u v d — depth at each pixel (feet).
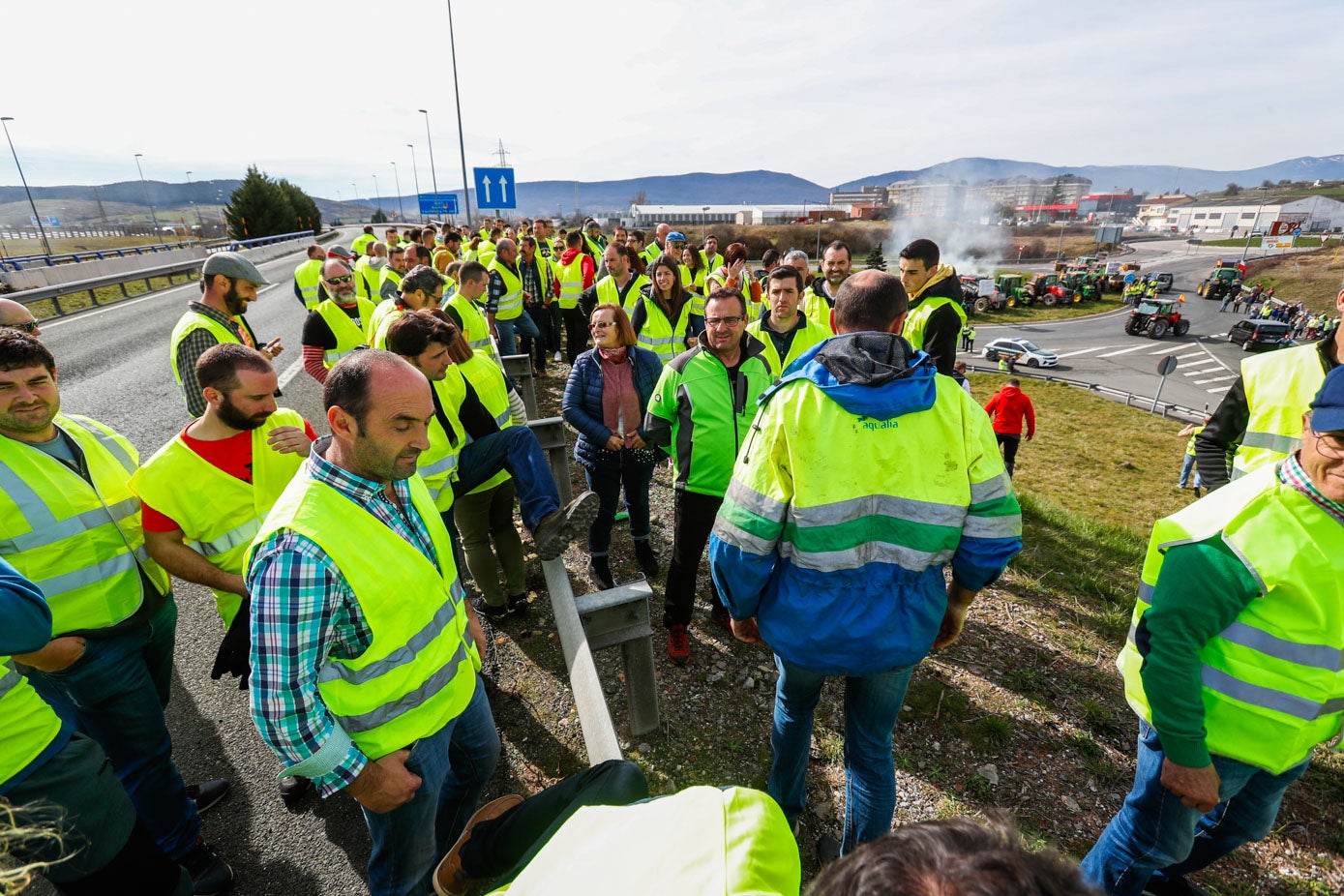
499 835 4.77
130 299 52.49
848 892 1.82
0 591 4.36
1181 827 5.80
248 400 6.77
